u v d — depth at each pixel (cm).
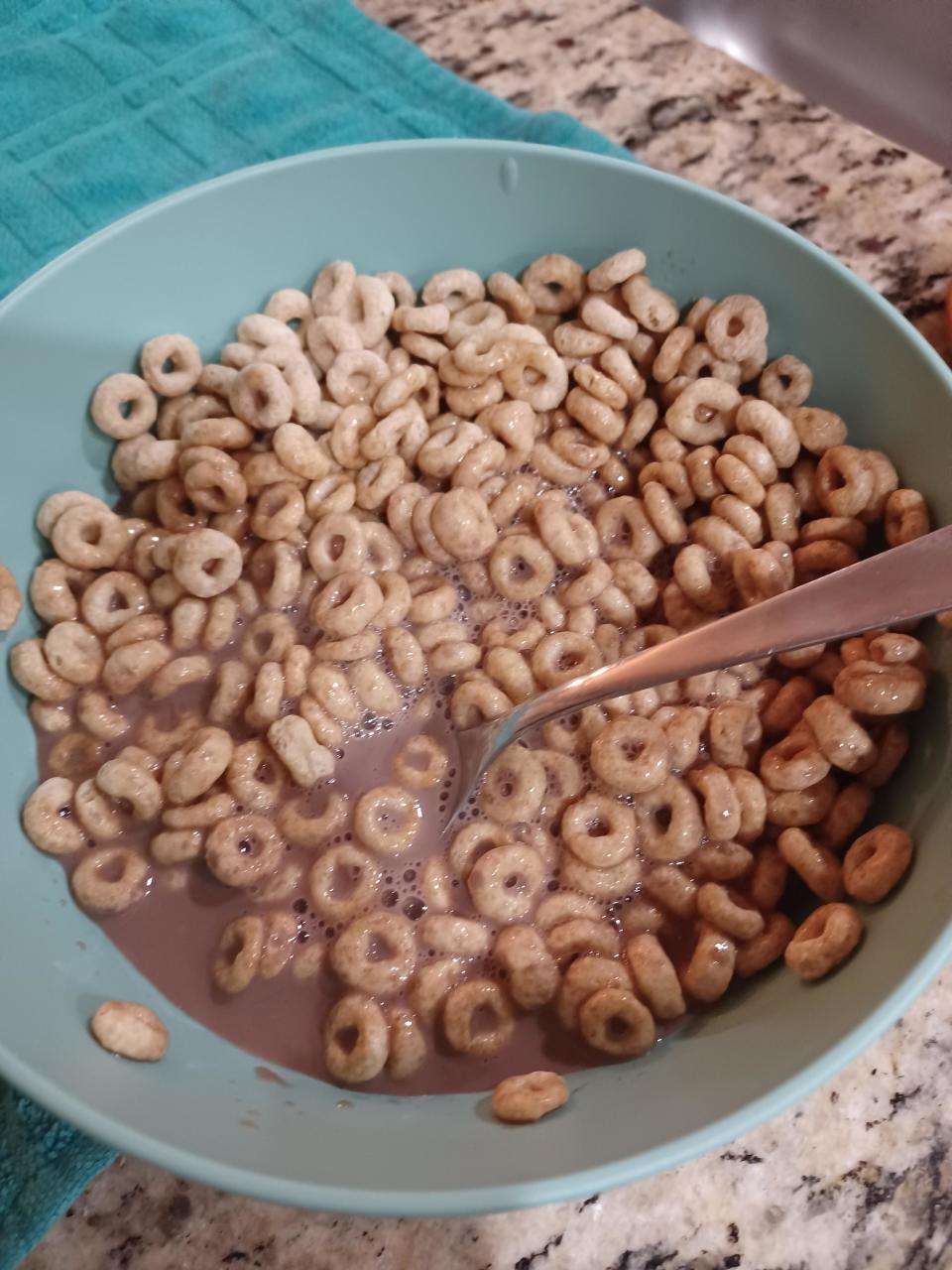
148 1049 15
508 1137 14
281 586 20
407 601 20
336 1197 12
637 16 28
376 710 19
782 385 21
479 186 21
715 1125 13
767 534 20
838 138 26
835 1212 16
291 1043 17
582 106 27
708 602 19
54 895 18
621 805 18
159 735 19
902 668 17
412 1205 12
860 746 17
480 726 19
